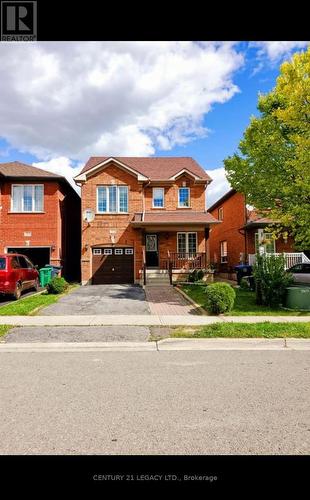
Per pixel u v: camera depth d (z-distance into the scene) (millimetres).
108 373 5879
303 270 18234
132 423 3986
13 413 4281
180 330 9000
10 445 3525
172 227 22391
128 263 23141
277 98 15656
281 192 15523
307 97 13188
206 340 8219
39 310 12133
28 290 17766
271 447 3457
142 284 20750
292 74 13938
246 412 4270
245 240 25484
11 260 14742
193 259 23203
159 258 23406
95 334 8766
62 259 23672
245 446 3475
